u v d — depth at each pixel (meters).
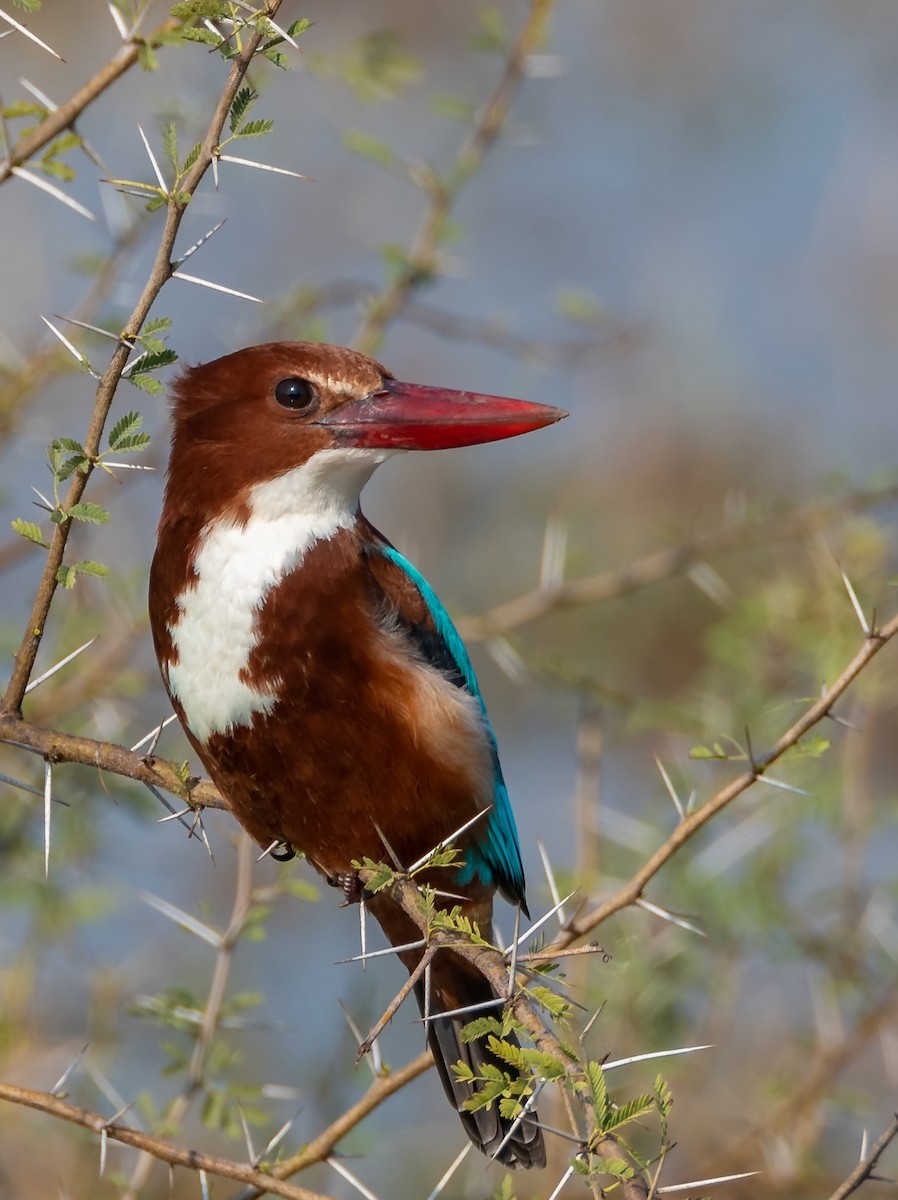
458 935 6.55
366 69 11.12
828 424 17.12
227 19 6.52
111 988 11.26
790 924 10.89
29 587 14.14
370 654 8.12
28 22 14.16
